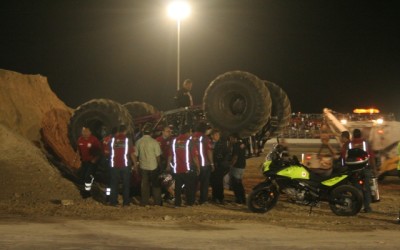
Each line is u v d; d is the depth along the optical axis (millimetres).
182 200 15680
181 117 18219
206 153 14930
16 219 11578
